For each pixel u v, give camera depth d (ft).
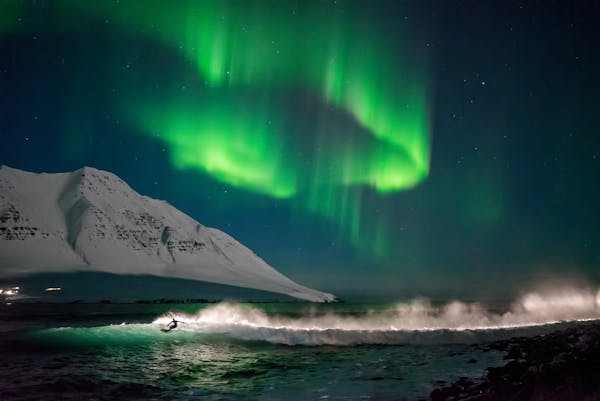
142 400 48.98
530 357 71.92
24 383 55.36
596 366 50.90
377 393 52.31
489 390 47.55
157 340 92.79
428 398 49.16
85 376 59.82
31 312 240.53
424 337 100.22
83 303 432.25
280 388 55.06
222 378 61.00
